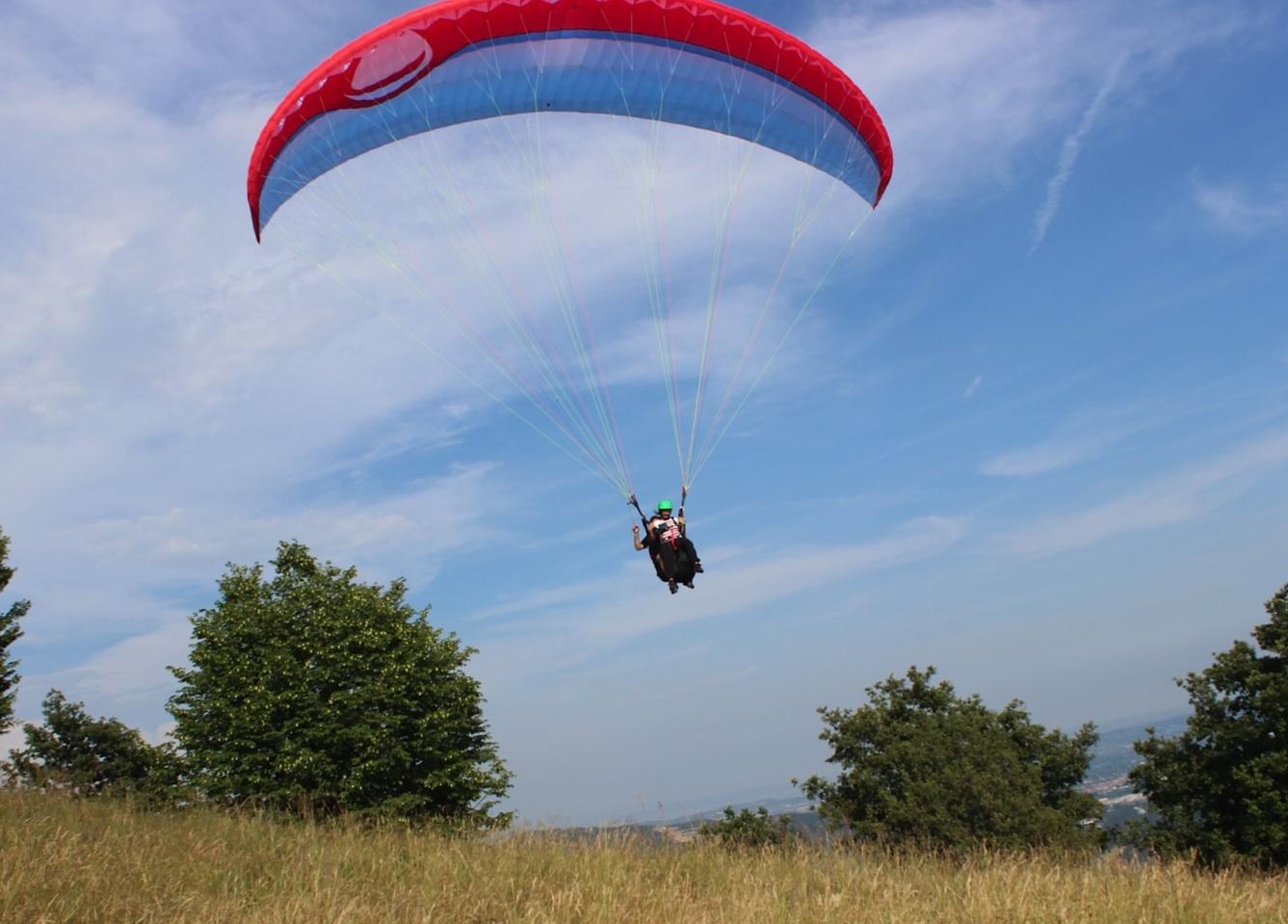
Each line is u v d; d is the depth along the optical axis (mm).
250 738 30406
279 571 35281
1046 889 9414
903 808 38594
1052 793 44250
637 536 14805
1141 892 9078
